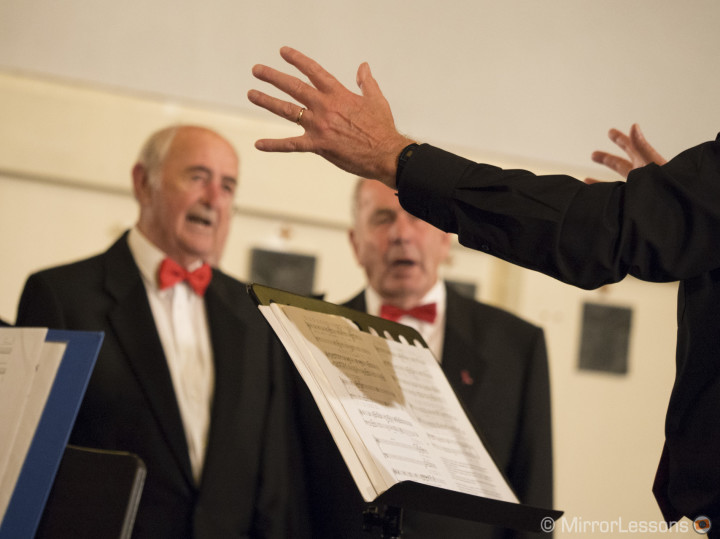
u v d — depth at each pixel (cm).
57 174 1015
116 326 704
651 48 1288
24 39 1039
